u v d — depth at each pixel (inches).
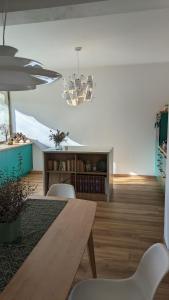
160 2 84.4
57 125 243.4
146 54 183.3
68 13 93.0
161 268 47.3
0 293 39.3
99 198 167.2
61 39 145.9
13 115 250.7
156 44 158.1
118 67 223.5
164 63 214.8
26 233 59.3
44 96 241.9
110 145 235.0
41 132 247.1
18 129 251.1
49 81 49.9
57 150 170.7
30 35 137.8
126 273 88.3
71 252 51.0
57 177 176.2
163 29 131.3
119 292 54.1
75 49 167.3
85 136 239.1
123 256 98.9
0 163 191.6
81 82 158.4
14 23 101.4
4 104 240.2
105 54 181.9
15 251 51.4
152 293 47.7
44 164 171.9
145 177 229.8
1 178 65.8
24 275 43.7
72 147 186.2
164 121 192.1
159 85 219.1
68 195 95.1
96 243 109.0
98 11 91.7
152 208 150.6
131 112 227.6
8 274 43.9
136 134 229.1
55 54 179.8
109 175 164.6
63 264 46.8
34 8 88.7
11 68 40.4
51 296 38.5
